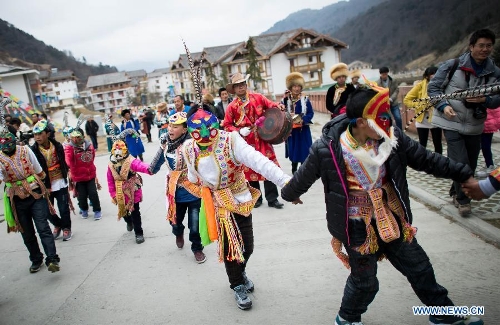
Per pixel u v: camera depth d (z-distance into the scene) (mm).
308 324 3039
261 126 5566
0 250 5570
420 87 6645
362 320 2984
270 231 4977
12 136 4289
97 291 4012
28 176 4383
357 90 2309
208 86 56812
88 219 6598
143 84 115500
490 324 2756
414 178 6387
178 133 4109
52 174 5508
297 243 4520
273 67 53375
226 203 3197
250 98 5617
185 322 3283
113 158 4914
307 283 3637
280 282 3711
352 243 2561
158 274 4219
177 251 4777
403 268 2602
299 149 6621
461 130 4238
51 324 3506
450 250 3867
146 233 5531
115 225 6137
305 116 6492
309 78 53688
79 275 4445
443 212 4828
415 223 4621
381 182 2467
